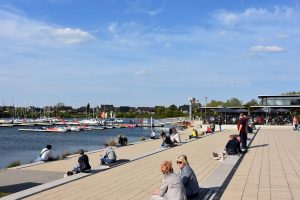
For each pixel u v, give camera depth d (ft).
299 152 80.38
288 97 237.04
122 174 55.62
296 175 52.54
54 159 80.38
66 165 72.23
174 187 31.45
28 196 40.65
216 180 47.65
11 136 275.39
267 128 181.16
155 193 32.65
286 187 44.45
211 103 411.75
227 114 259.80
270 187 44.42
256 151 82.43
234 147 74.23
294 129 164.55
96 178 52.21
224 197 39.40
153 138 144.25
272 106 234.17
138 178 52.31
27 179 57.77
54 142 216.54
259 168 58.85
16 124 427.74
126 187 46.03
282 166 60.90
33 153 156.04
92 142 215.51
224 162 64.28
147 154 81.25
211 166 63.16
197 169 59.93
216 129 192.34
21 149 176.24
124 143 113.29
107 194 42.06
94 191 43.57
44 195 41.24
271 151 82.38
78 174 54.49
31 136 276.62
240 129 83.15
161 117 613.52
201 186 44.04
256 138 118.93
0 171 65.36
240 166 61.00
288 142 104.47
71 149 167.12
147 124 404.77
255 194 40.81
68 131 333.42
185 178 36.22
